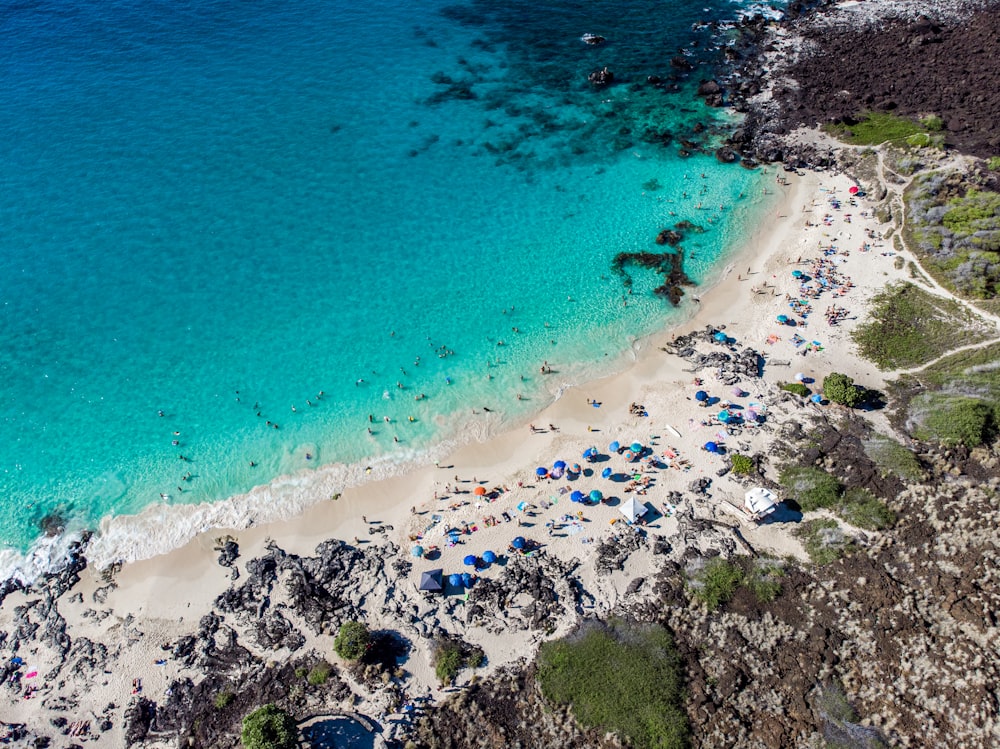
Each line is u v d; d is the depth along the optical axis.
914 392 49.47
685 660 37.22
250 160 75.38
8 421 52.56
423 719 35.91
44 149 76.38
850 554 40.78
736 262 62.50
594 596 40.50
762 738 34.06
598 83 86.50
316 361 56.00
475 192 71.56
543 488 46.50
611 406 51.78
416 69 90.38
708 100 82.00
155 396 53.94
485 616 39.97
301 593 41.50
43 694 38.34
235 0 105.00
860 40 87.94
